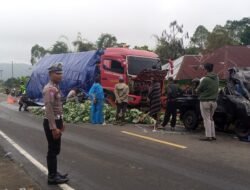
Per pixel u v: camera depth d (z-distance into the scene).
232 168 9.14
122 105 17.48
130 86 21.00
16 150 11.30
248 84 14.01
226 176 8.44
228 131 14.96
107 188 7.64
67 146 11.88
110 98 21.75
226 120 14.32
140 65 21.67
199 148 11.56
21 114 22.73
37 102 26.36
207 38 53.69
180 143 12.35
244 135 13.23
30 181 8.00
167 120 15.85
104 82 22.12
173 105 15.61
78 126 16.67
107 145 12.02
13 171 8.83
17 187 7.57
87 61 23.39
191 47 55.56
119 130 15.34
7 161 9.87
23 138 13.41
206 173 8.69
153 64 22.05
